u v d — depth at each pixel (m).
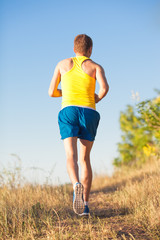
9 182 6.22
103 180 8.73
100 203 5.17
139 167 9.90
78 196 3.25
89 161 3.94
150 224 3.46
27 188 5.73
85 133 3.72
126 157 12.39
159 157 7.55
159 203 3.98
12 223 3.62
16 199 4.80
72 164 3.43
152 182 5.10
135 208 4.07
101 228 3.36
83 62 3.85
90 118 3.67
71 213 4.34
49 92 4.13
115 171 9.54
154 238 3.00
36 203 4.50
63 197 5.45
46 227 3.56
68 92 3.75
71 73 3.81
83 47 3.98
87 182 3.95
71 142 3.57
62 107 3.77
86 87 3.74
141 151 11.66
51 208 4.42
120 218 3.90
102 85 3.76
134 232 3.22
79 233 3.20
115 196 5.42
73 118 3.63
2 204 4.36
